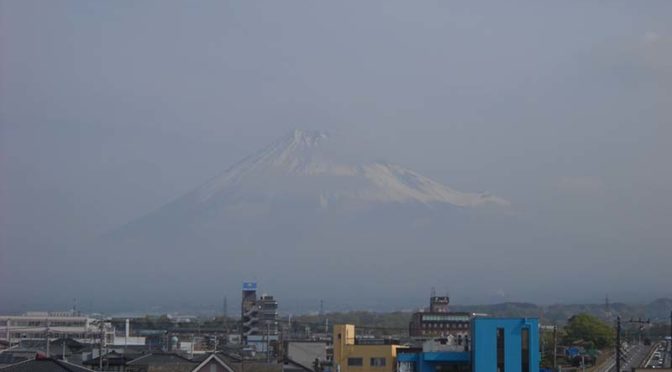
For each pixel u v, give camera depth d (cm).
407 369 10350
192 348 12938
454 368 10225
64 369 5781
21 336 19125
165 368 7312
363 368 10725
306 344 12562
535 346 9938
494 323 9938
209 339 17112
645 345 19400
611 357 16088
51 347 12162
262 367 7812
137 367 8694
